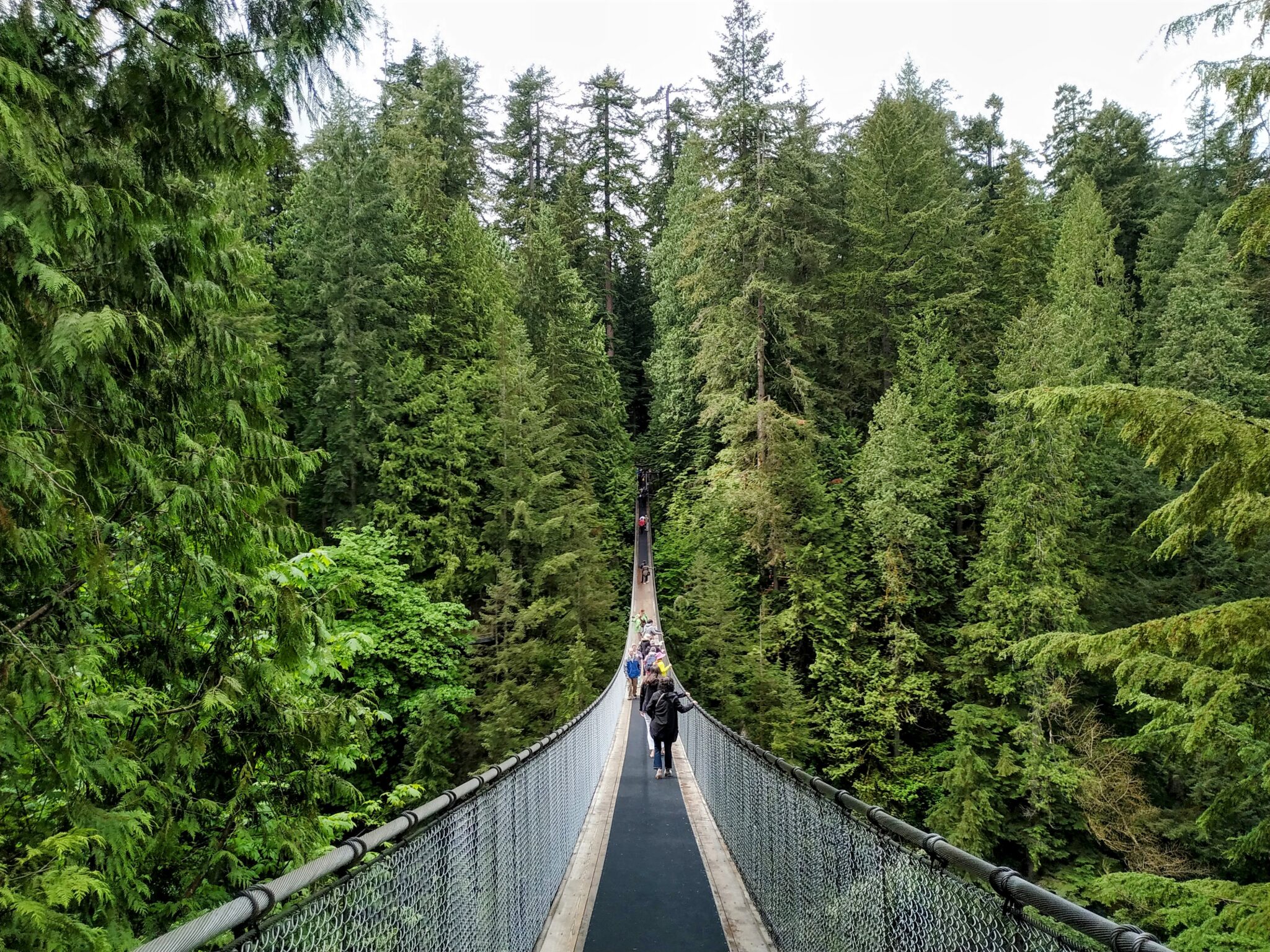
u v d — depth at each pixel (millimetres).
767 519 24656
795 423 24828
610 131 53281
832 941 3658
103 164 3234
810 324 27797
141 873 3779
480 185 40156
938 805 20031
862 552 25375
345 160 23141
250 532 3781
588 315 37344
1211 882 6805
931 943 2541
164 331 3496
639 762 11453
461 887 3455
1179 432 5414
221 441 3770
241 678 3873
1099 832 17188
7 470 2578
